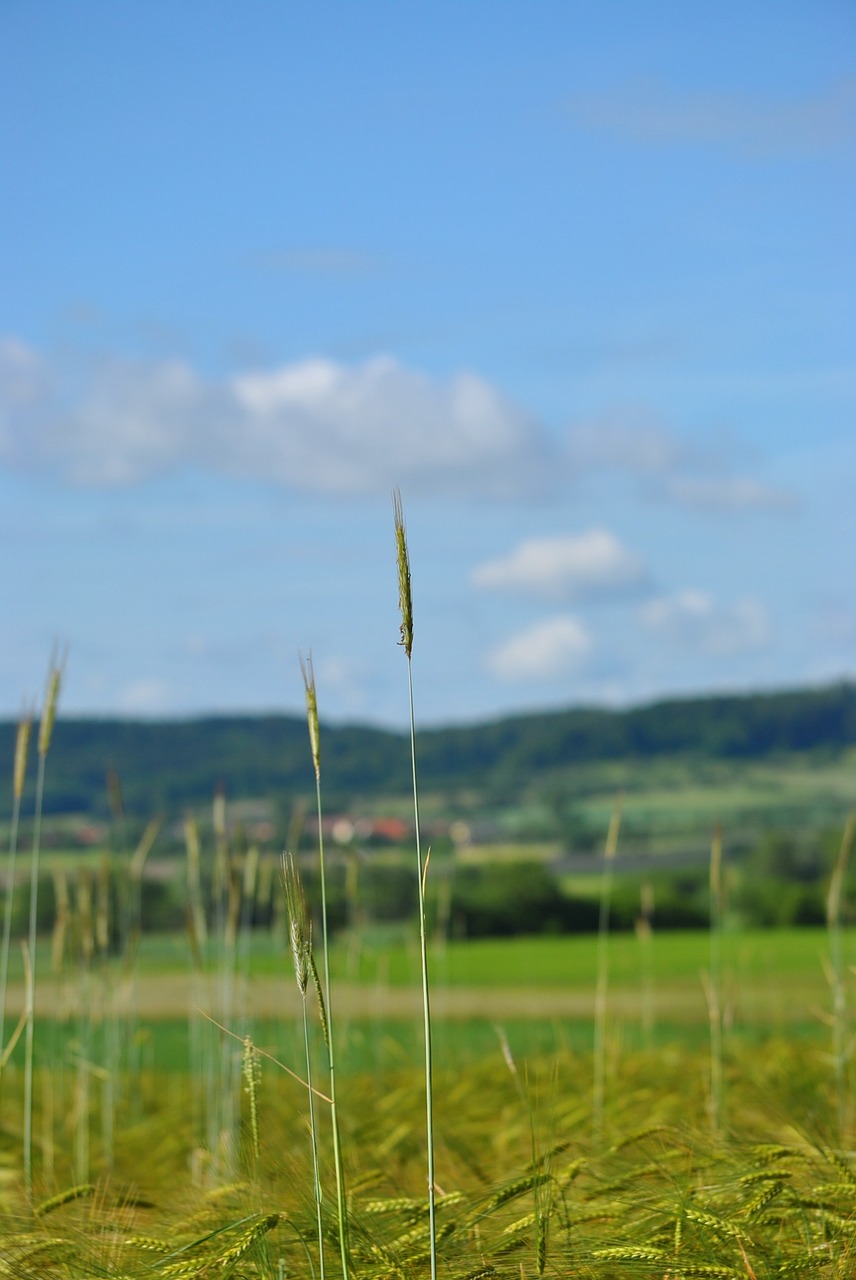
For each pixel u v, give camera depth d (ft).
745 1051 32.50
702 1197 14.52
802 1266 12.62
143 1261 13.61
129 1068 31.48
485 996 63.98
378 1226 13.94
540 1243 12.57
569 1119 22.90
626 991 66.03
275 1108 26.99
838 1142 18.43
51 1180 20.76
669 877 139.95
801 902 110.93
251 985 28.32
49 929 32.65
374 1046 37.96
